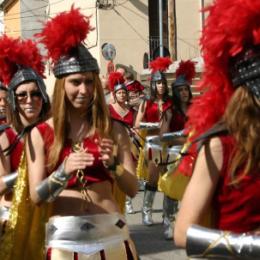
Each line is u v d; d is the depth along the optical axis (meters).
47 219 3.58
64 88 3.51
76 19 3.47
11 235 3.65
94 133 3.51
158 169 7.69
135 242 7.25
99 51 26.16
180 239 2.36
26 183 3.61
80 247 3.36
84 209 3.44
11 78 4.27
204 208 2.35
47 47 3.52
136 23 26.64
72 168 3.28
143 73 23.80
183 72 7.42
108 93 10.58
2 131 4.10
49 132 3.52
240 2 2.28
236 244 2.26
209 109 2.44
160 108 8.48
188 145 2.54
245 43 2.32
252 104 2.33
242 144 2.31
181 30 26.78
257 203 2.32
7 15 37.88
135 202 9.76
